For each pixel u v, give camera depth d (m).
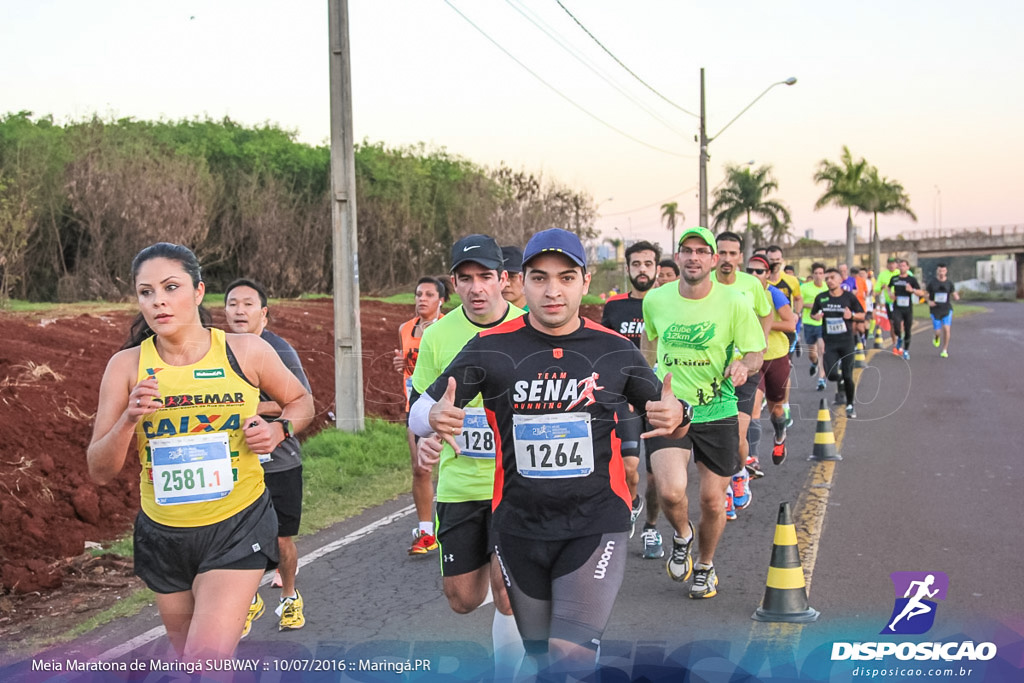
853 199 51.09
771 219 47.19
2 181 18.19
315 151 32.50
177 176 23.02
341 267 9.91
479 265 4.36
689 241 5.49
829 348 12.86
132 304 17.25
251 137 32.25
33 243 20.00
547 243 3.31
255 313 5.14
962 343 23.50
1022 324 33.50
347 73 10.20
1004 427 10.80
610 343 3.44
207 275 28.05
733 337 5.48
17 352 9.20
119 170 21.36
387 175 34.12
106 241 21.48
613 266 35.84
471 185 35.09
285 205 28.86
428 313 6.37
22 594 5.55
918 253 76.50
